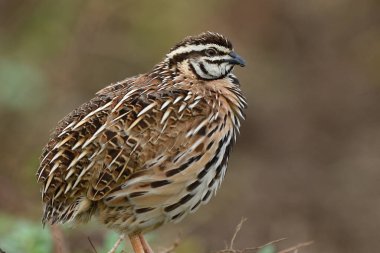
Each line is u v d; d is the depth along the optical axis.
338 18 23.08
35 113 18.73
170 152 9.30
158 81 9.73
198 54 9.95
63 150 9.24
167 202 9.45
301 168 20.50
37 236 10.38
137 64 20.38
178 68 9.93
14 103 18.30
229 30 21.86
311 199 19.59
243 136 21.31
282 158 20.91
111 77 20.03
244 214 18.97
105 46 20.05
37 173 9.60
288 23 22.66
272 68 22.25
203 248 17.06
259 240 18.41
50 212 9.49
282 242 18.42
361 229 19.03
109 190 9.21
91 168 9.18
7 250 10.34
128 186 9.27
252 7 22.14
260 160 20.83
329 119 21.77
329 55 22.70
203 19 21.45
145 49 20.52
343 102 22.06
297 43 22.67
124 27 20.41
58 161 9.26
